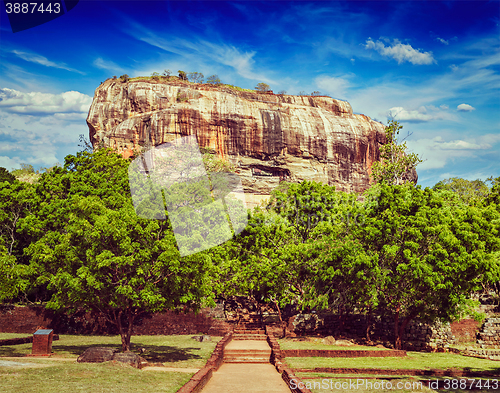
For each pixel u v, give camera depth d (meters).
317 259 27.56
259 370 18.55
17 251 34.78
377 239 25.08
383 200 26.48
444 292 22.77
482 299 34.78
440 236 22.77
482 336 27.30
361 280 24.88
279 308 35.16
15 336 25.70
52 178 33.50
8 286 22.38
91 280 17.05
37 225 28.30
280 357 20.03
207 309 32.16
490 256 21.94
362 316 30.17
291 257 28.53
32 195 32.97
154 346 23.91
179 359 19.45
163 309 19.31
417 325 27.48
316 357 21.52
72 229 17.78
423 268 22.28
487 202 34.88
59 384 10.63
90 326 31.05
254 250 32.09
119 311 20.28
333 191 33.44
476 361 21.14
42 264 20.52
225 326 31.20
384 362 19.92
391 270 25.00
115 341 26.16
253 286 31.14
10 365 13.08
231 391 13.10
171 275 17.91
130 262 16.91
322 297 26.34
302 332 30.27
